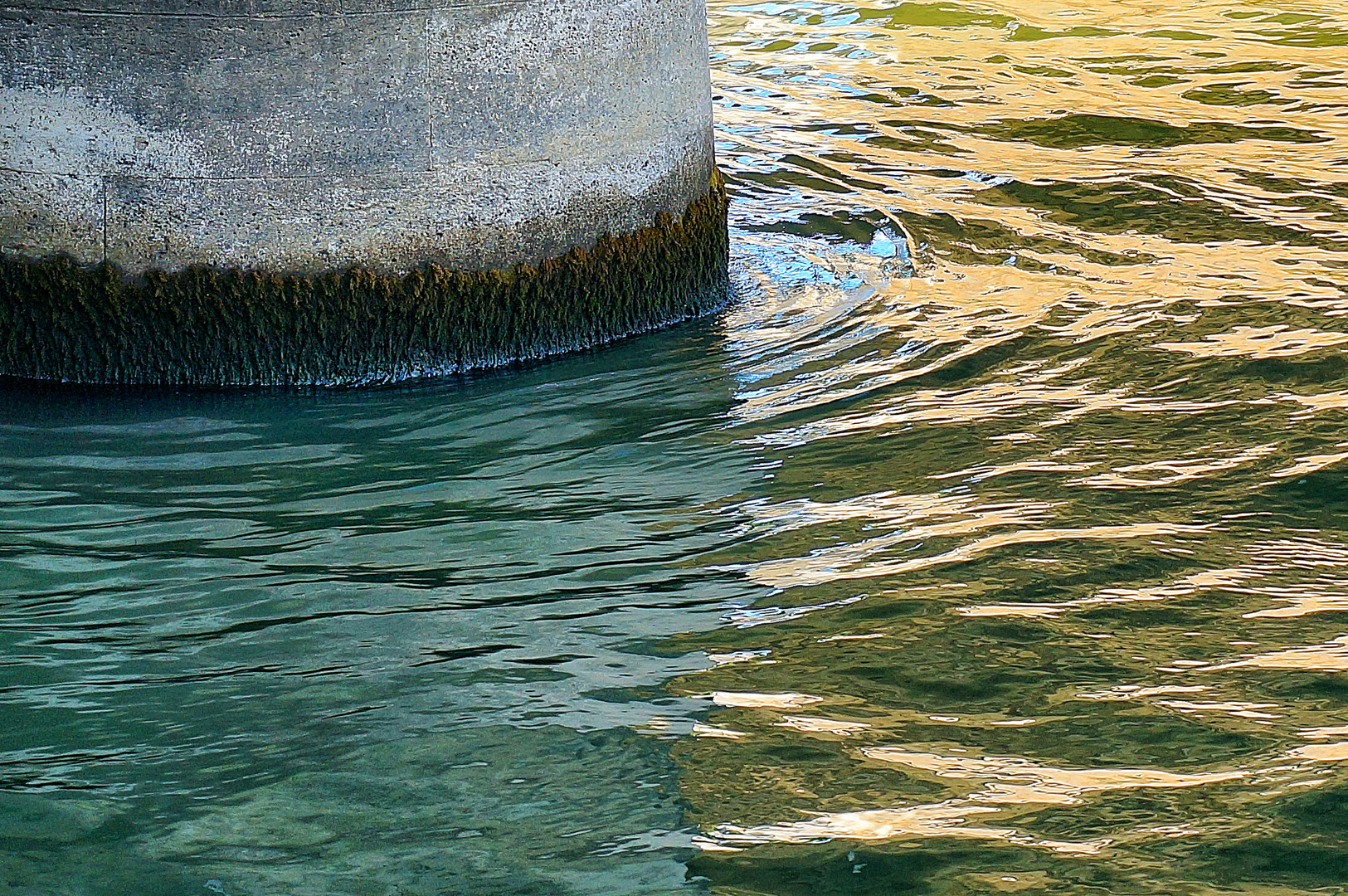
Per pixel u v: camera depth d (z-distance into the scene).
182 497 7.89
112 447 8.40
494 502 7.83
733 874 5.19
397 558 7.29
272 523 7.62
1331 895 5.01
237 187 8.73
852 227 11.95
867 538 7.41
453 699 6.19
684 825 5.43
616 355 9.67
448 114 8.88
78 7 8.43
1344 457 8.08
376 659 6.46
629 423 8.73
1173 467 8.05
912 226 11.95
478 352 9.41
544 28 8.98
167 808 5.57
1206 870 5.14
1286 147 13.80
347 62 8.62
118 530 7.54
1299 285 10.55
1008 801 5.52
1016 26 18.58
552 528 7.57
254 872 5.23
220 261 8.87
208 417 8.78
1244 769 5.65
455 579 7.10
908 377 9.25
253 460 8.30
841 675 6.31
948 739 5.90
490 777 5.71
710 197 10.33
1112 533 7.41
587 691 6.24
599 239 9.62
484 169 9.06
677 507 7.76
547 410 8.89
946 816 5.45
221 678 6.34
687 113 9.94
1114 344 9.66
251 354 9.08
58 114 8.63
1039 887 5.07
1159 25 18.64
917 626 6.66
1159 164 13.36
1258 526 7.44
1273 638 6.51
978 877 5.14
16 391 9.05
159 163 8.67
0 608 6.84
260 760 5.83
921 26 18.52
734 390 9.14
